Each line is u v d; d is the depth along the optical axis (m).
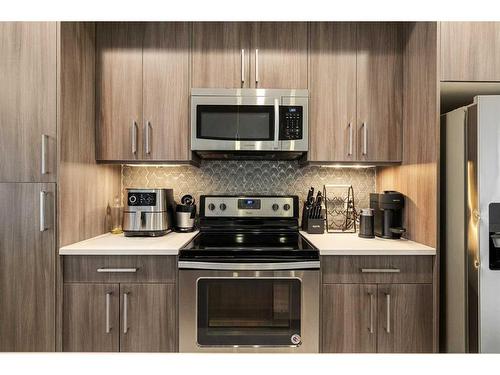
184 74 2.01
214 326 1.67
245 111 1.99
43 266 1.65
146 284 1.69
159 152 2.01
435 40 1.69
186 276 1.67
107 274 1.69
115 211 2.26
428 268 1.71
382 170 2.31
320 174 2.38
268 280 1.68
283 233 2.20
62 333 1.67
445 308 1.69
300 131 1.99
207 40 2.02
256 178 2.39
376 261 1.71
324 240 1.96
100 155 2.00
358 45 2.02
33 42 1.66
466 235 1.54
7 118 1.66
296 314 1.67
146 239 1.94
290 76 2.02
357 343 1.71
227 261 1.65
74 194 1.78
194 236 2.06
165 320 1.69
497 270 1.46
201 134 1.99
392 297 1.71
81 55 1.84
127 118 2.00
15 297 1.66
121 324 1.69
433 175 1.70
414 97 1.89
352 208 2.36
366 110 2.02
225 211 2.24
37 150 1.66
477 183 1.47
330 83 2.02
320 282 1.71
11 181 1.66
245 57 2.02
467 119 1.53
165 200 2.08
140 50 2.01
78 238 1.82
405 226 2.00
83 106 1.86
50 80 1.65
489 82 1.68
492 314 1.47
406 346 1.71
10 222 1.66
